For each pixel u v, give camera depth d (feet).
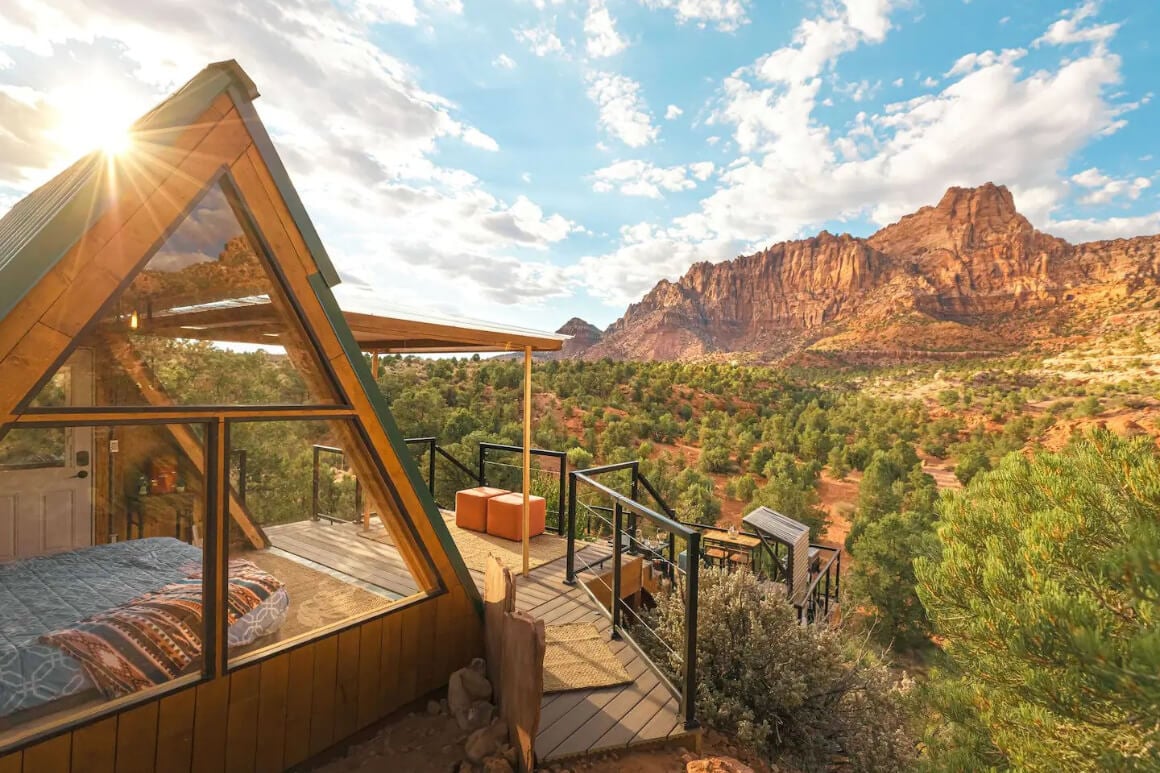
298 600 9.16
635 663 12.44
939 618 14.07
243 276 8.77
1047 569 11.10
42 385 6.56
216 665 7.93
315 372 9.64
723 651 13.42
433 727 10.18
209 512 8.07
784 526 30.78
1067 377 408.46
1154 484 10.57
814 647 13.66
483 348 17.38
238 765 8.17
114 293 7.16
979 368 494.59
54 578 7.32
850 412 259.80
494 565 11.05
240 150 8.63
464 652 11.85
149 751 7.24
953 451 209.56
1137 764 8.27
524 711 8.69
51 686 6.71
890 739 13.60
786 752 11.87
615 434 172.96
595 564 18.53
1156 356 421.18
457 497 22.67
